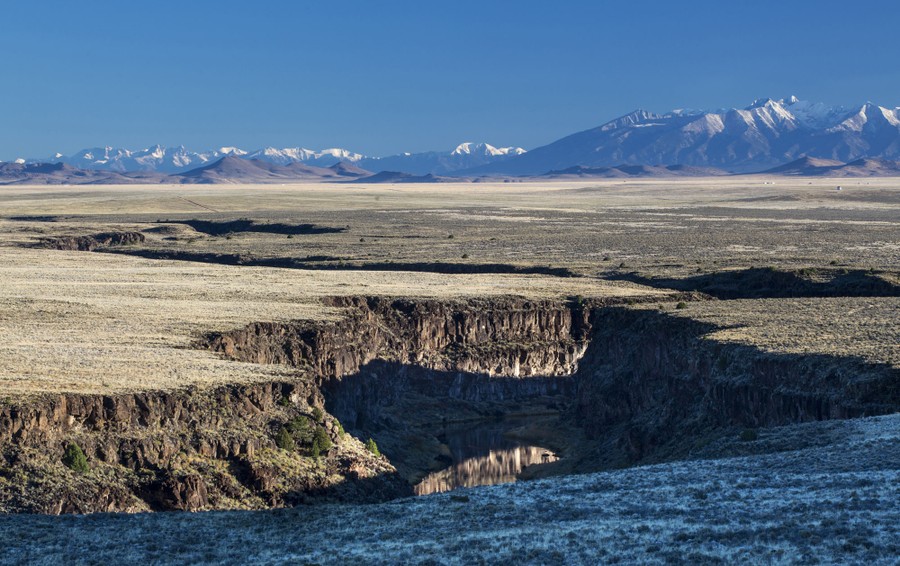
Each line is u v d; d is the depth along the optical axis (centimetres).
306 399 8356
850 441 6494
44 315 11162
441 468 10012
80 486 6488
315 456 7762
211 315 11212
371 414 11131
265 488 7181
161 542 5138
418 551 4628
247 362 9106
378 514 5619
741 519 4809
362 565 4472
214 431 7381
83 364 8331
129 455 6925
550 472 9775
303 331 10788
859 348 9069
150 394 7362
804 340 9694
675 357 10431
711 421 9119
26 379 7594
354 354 11188
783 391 8494
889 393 7831
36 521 5553
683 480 5866
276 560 4691
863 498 4988
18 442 6650
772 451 6756
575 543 4575
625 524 4875
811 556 4138
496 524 5141
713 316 11425
